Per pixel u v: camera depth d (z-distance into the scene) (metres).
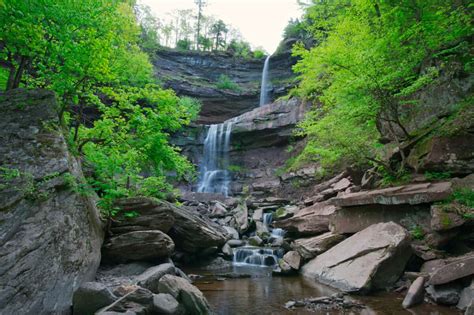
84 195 8.14
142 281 7.58
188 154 34.75
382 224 10.41
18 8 7.85
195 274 12.12
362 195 11.54
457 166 10.52
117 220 10.39
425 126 12.70
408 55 11.80
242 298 8.73
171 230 13.20
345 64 11.38
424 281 8.26
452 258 8.75
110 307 5.77
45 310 5.36
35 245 5.64
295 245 13.12
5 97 8.16
